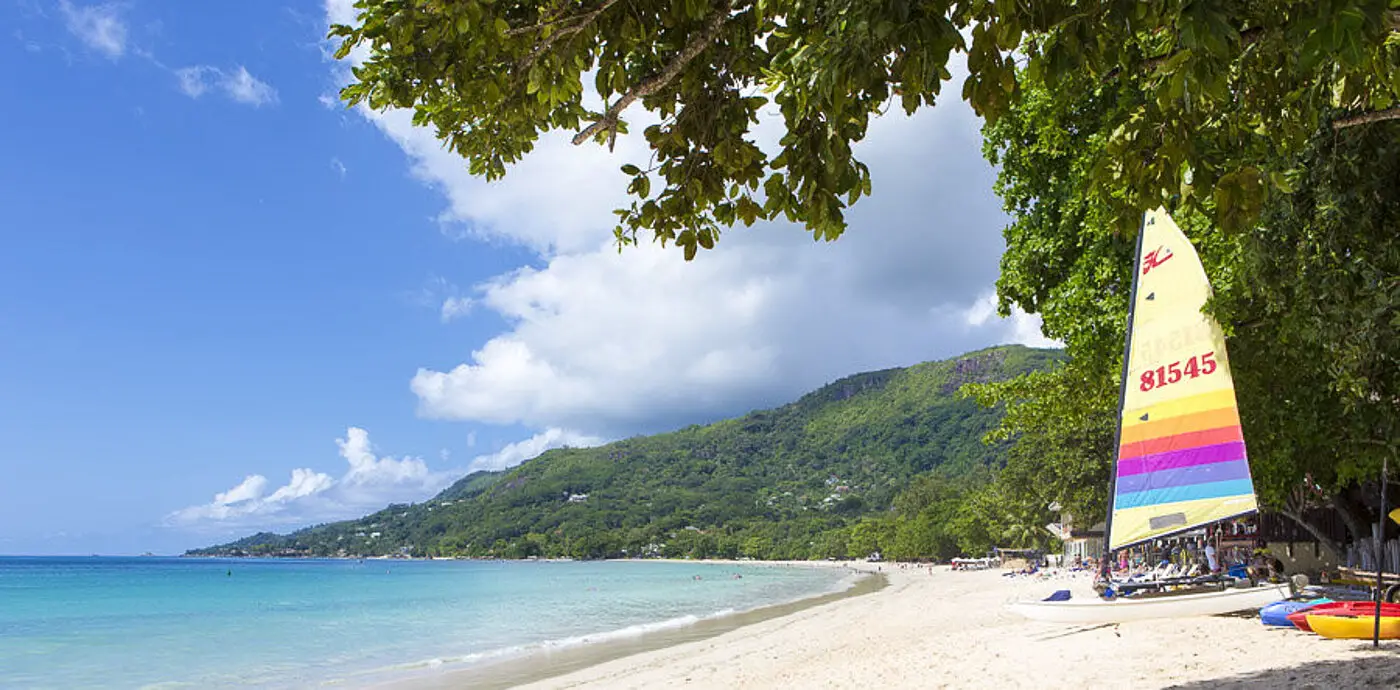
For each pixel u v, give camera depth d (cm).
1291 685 894
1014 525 9625
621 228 656
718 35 609
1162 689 986
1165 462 1254
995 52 406
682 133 644
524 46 567
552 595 7062
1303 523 2372
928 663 1537
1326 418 1478
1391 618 1150
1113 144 540
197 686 2214
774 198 499
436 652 2947
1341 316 1144
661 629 3541
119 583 10712
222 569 19062
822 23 429
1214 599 1636
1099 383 1947
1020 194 2239
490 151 671
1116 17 370
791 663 1917
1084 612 1752
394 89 607
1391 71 517
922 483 16550
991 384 2366
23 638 3731
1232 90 571
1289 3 392
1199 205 521
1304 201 1154
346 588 9050
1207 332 1227
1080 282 1892
